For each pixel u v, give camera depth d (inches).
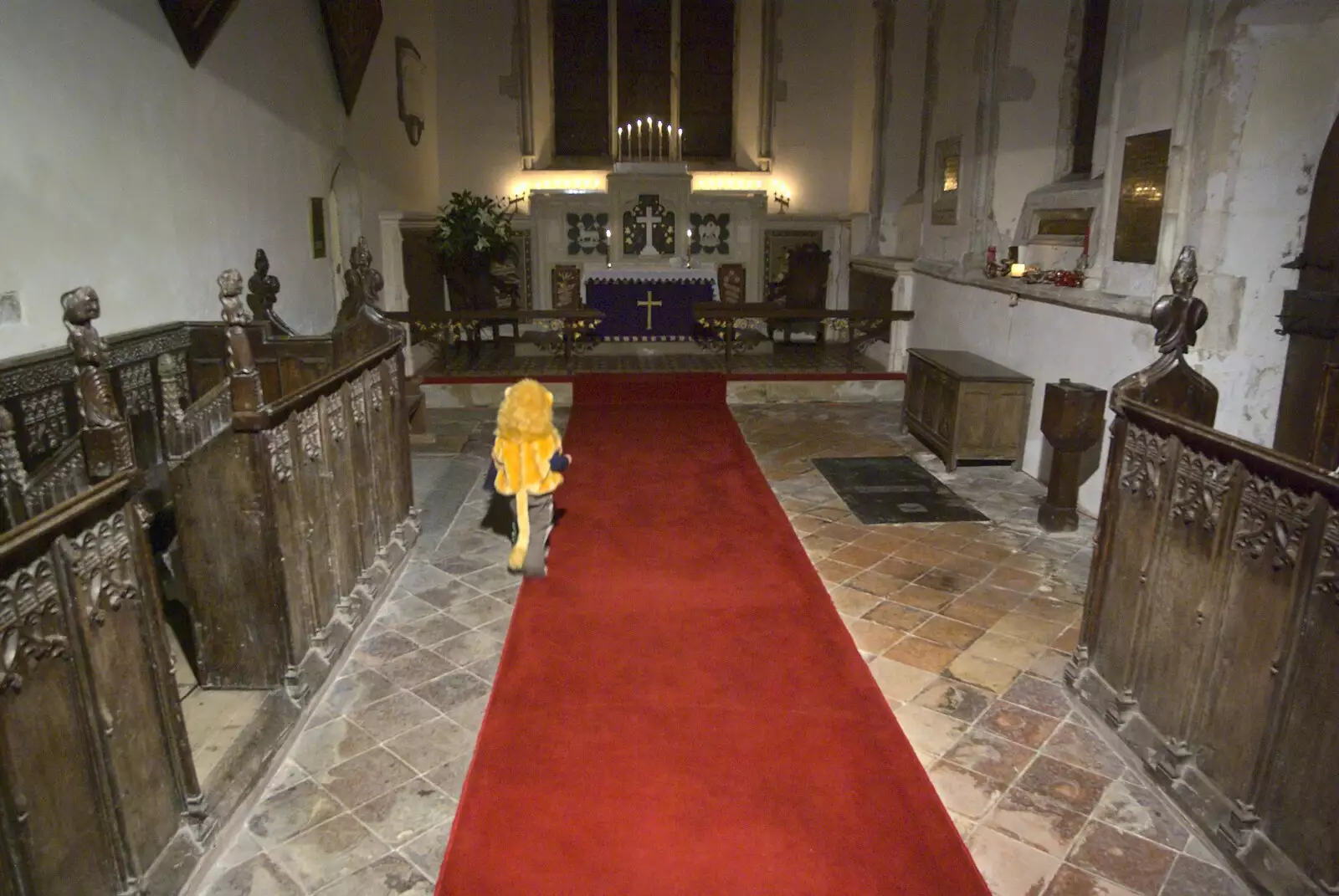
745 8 489.1
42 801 82.1
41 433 160.9
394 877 108.7
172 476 131.8
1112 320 231.1
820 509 243.1
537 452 189.3
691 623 175.2
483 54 480.1
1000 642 169.5
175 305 212.1
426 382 362.9
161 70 204.7
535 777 126.7
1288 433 207.2
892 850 112.8
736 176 506.0
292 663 140.8
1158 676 129.3
